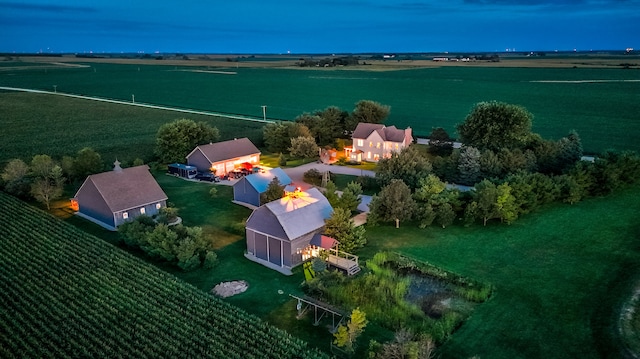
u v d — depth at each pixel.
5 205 64.88
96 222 62.81
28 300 41.69
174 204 69.06
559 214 60.97
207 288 45.72
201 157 84.56
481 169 74.19
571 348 35.59
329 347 36.94
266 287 45.81
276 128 99.69
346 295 43.28
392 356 32.12
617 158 69.62
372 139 92.56
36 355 34.66
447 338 37.03
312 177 79.19
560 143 77.62
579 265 47.69
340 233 51.03
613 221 57.97
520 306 41.16
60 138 116.12
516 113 81.44
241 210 66.56
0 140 113.44
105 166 85.88
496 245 53.03
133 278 45.03
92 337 36.41
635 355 34.03
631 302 40.31
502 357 34.91
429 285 45.69
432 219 58.06
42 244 52.53
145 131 124.69
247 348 35.22
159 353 34.78
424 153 95.75
